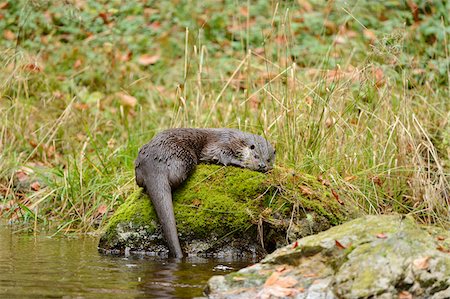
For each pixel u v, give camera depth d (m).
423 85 15.47
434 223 10.81
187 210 9.86
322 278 7.17
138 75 17.41
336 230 7.78
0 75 15.75
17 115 14.93
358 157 11.75
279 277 7.25
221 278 7.38
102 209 11.91
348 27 17.78
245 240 9.87
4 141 14.07
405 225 7.58
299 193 10.09
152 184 9.80
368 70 13.02
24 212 12.30
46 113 15.33
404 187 11.54
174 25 19.00
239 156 10.55
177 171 9.91
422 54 16.45
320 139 11.79
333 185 10.75
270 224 9.83
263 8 19.08
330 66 15.78
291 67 12.48
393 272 6.95
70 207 12.20
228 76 16.59
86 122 14.79
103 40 17.97
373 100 13.09
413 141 11.47
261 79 14.55
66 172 12.70
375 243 7.27
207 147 10.55
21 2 18.20
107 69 17.27
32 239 10.54
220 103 14.33
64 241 10.48
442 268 6.99
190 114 13.75
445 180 11.06
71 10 18.00
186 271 8.48
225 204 9.88
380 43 12.90
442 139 13.36
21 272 8.19
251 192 9.99
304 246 7.54
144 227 9.80
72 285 7.59
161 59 18.23
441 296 6.85
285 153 11.66
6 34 17.64
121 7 18.91
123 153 13.32
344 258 7.20
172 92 16.86
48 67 17.19
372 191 11.17
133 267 8.66
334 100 12.38
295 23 17.97
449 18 17.31
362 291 6.85
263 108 12.77
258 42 18.25
